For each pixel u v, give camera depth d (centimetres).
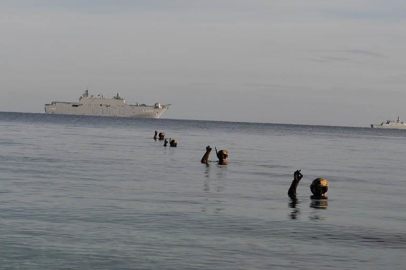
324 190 3684
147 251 2044
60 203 2997
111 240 2183
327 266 1939
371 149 12188
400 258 2077
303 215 2917
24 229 2316
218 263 1925
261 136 17562
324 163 7112
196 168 5553
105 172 4806
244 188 4006
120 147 8762
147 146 9312
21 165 5166
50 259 1911
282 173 5359
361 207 3312
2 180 3938
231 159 7100
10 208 2778
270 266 1914
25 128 15775
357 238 2391
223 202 3256
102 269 1823
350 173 5753
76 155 6688
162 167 5525
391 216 3012
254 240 2273
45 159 5938
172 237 2267
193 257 1986
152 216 2708
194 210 2930
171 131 18500
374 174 5750
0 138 9975
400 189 4416
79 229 2353
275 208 3117
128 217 2659
